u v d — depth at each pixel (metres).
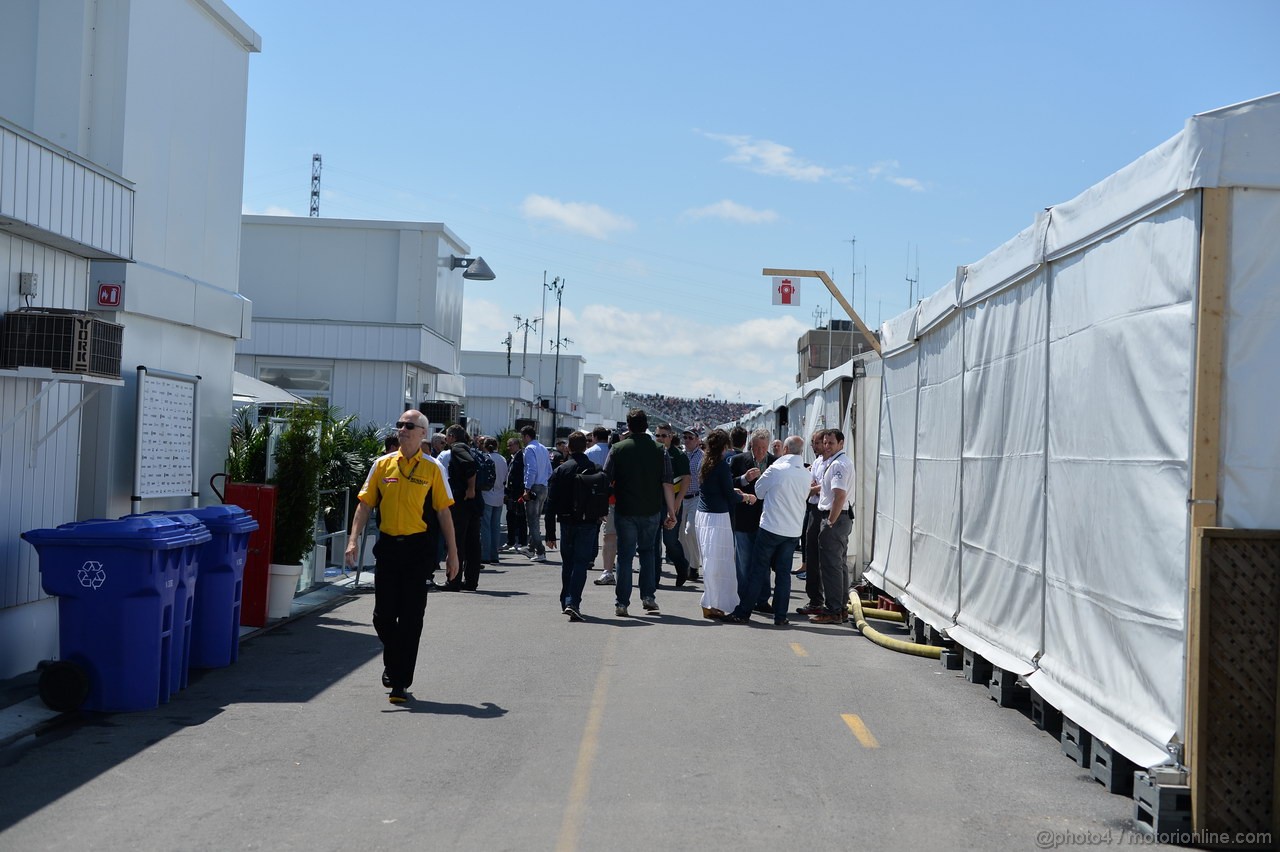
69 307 9.81
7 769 6.59
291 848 5.23
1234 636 5.54
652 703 8.47
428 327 34.31
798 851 5.25
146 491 11.22
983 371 9.78
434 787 6.25
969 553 10.03
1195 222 5.77
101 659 8.05
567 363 75.75
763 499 12.93
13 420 8.87
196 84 12.95
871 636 11.72
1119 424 6.62
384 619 8.53
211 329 12.87
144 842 5.31
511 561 20.55
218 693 8.78
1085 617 7.11
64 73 11.13
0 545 8.77
